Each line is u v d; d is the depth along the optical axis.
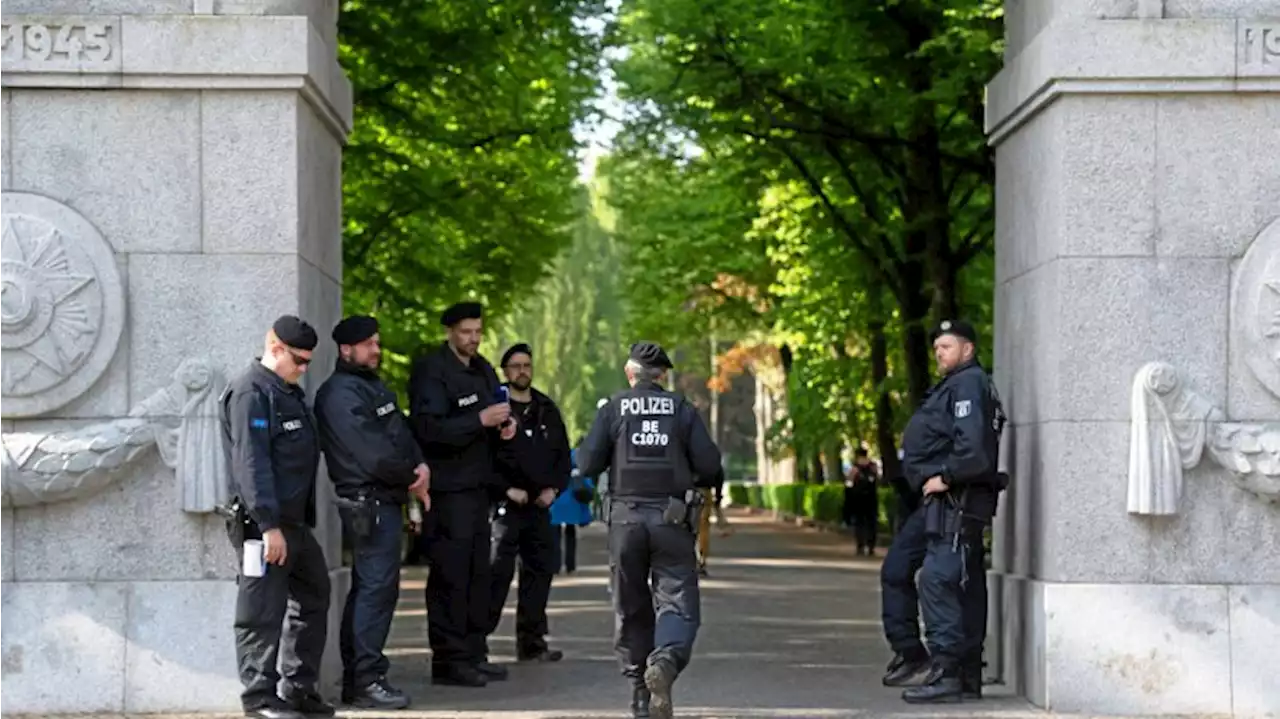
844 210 31.89
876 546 44.34
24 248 12.95
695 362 79.44
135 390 13.05
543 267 36.62
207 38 13.00
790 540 49.41
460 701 13.70
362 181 28.45
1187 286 13.15
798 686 14.62
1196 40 13.05
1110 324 13.16
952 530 13.48
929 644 13.59
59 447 12.77
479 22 25.17
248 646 12.19
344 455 13.10
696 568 12.89
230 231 13.08
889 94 26.73
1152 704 13.05
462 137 28.27
